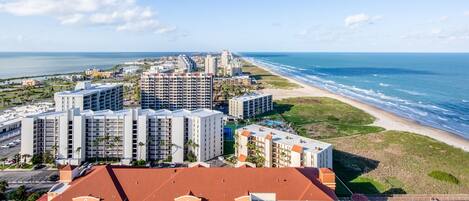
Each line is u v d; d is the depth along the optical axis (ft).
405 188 497.87
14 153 641.40
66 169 358.84
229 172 343.67
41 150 587.27
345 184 507.30
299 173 350.43
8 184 492.54
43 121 582.35
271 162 547.08
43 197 362.53
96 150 598.34
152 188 334.24
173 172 346.33
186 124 601.21
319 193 330.54
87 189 328.08
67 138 582.35
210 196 326.65
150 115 603.26
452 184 515.09
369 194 466.70
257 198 330.75
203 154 601.62
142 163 578.25
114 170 346.95
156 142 604.90
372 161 610.65
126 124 590.55
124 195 329.31
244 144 581.53
